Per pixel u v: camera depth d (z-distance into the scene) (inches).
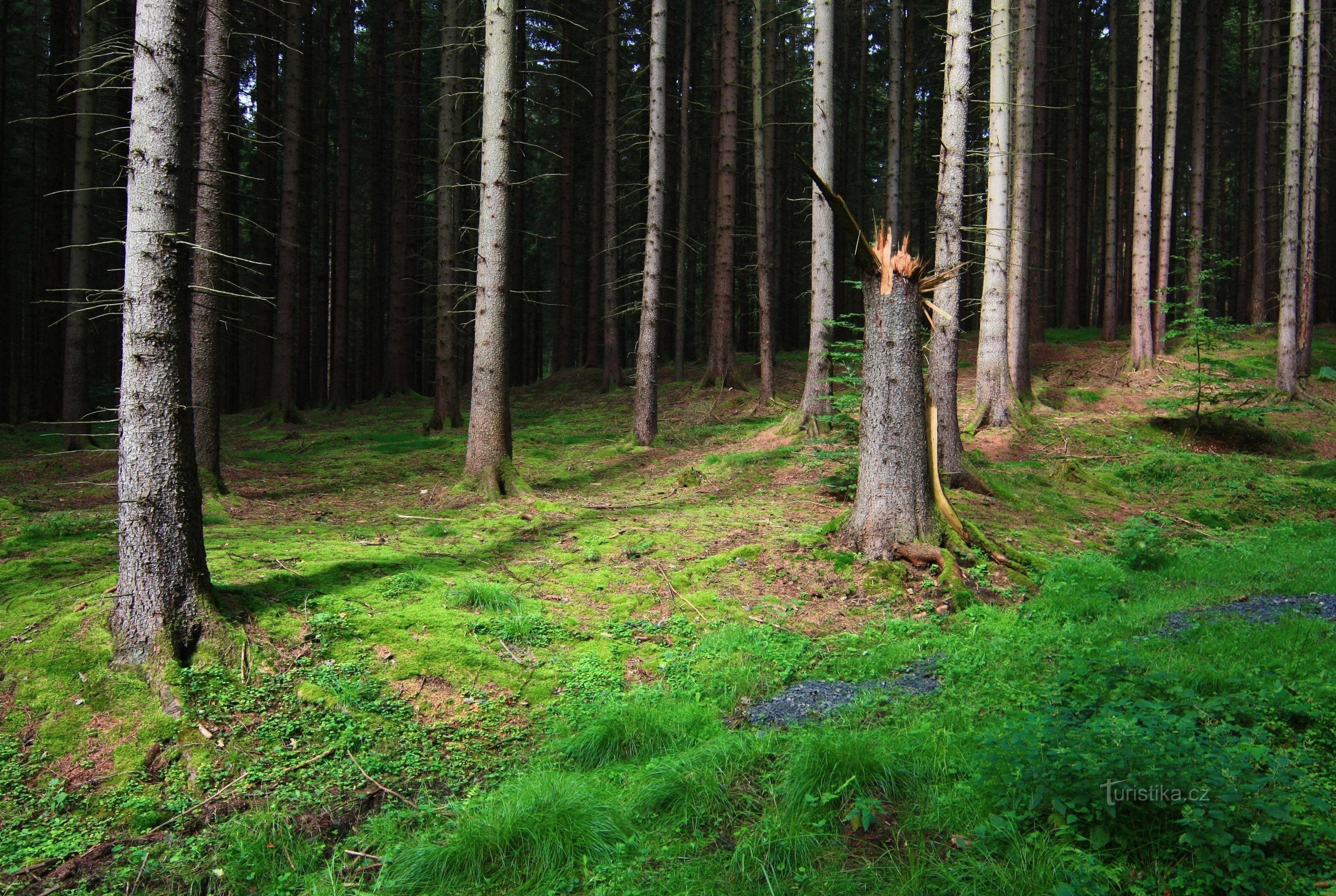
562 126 1237.7
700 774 208.2
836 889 162.1
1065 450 642.8
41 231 959.0
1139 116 861.8
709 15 1321.4
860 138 1333.7
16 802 217.5
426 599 326.3
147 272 260.8
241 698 254.7
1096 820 164.1
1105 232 1117.7
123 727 240.5
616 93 1064.8
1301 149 778.2
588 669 295.9
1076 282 1248.8
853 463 531.5
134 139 261.3
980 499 502.0
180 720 243.3
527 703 276.2
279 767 235.5
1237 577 361.7
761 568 390.0
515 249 1261.1
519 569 381.1
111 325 1284.4
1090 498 538.9
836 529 421.7
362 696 264.8
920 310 405.4
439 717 264.8
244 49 864.3
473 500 495.5
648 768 220.1
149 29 260.4
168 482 264.5
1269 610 294.7
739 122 1280.8
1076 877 150.3
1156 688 216.4
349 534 415.8
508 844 192.2
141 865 201.0
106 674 253.0
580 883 182.1
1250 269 1267.2
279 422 921.5
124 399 262.8
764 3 1059.9
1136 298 885.2
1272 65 1125.7
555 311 1760.6
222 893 195.5
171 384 265.6
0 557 340.5
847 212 378.6
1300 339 836.0
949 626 336.5
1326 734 188.4
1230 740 177.2
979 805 177.2
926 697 253.0
